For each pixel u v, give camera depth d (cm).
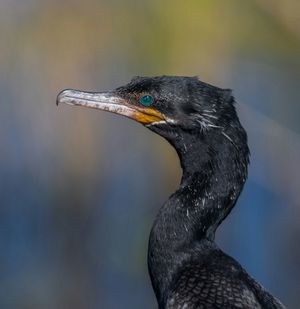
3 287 1655
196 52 1490
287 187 1644
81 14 1503
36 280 1655
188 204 949
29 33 1508
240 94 1614
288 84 1634
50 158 1574
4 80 1533
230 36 1505
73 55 1505
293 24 1552
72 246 1638
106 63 1512
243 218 1720
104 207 1612
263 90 1641
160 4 1477
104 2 1501
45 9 1505
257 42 1545
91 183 1588
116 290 1623
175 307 891
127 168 1595
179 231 941
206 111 951
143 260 1603
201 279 902
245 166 956
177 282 909
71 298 1638
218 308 876
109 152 1578
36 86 1528
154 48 1490
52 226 1645
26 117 1549
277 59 1593
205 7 1480
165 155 1587
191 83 962
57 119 1542
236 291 888
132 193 1603
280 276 1700
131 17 1500
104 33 1503
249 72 1600
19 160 1603
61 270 1652
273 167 1636
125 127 1581
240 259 1703
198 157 957
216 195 951
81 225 1623
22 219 1655
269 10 1539
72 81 1505
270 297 899
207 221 949
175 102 958
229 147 950
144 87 971
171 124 961
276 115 1656
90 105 984
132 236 1603
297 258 1697
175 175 1584
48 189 1609
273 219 1709
